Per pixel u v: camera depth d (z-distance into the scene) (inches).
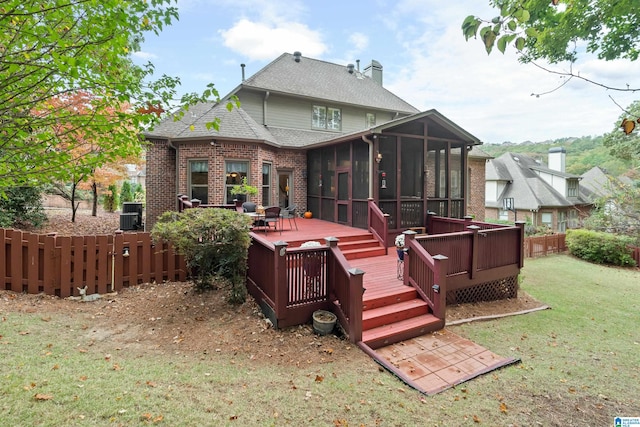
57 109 118.9
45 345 154.7
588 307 304.0
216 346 174.1
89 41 109.2
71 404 110.3
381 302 219.5
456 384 154.5
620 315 285.1
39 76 110.9
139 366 145.0
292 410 122.9
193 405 118.9
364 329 199.9
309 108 607.5
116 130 133.0
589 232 577.6
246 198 457.1
